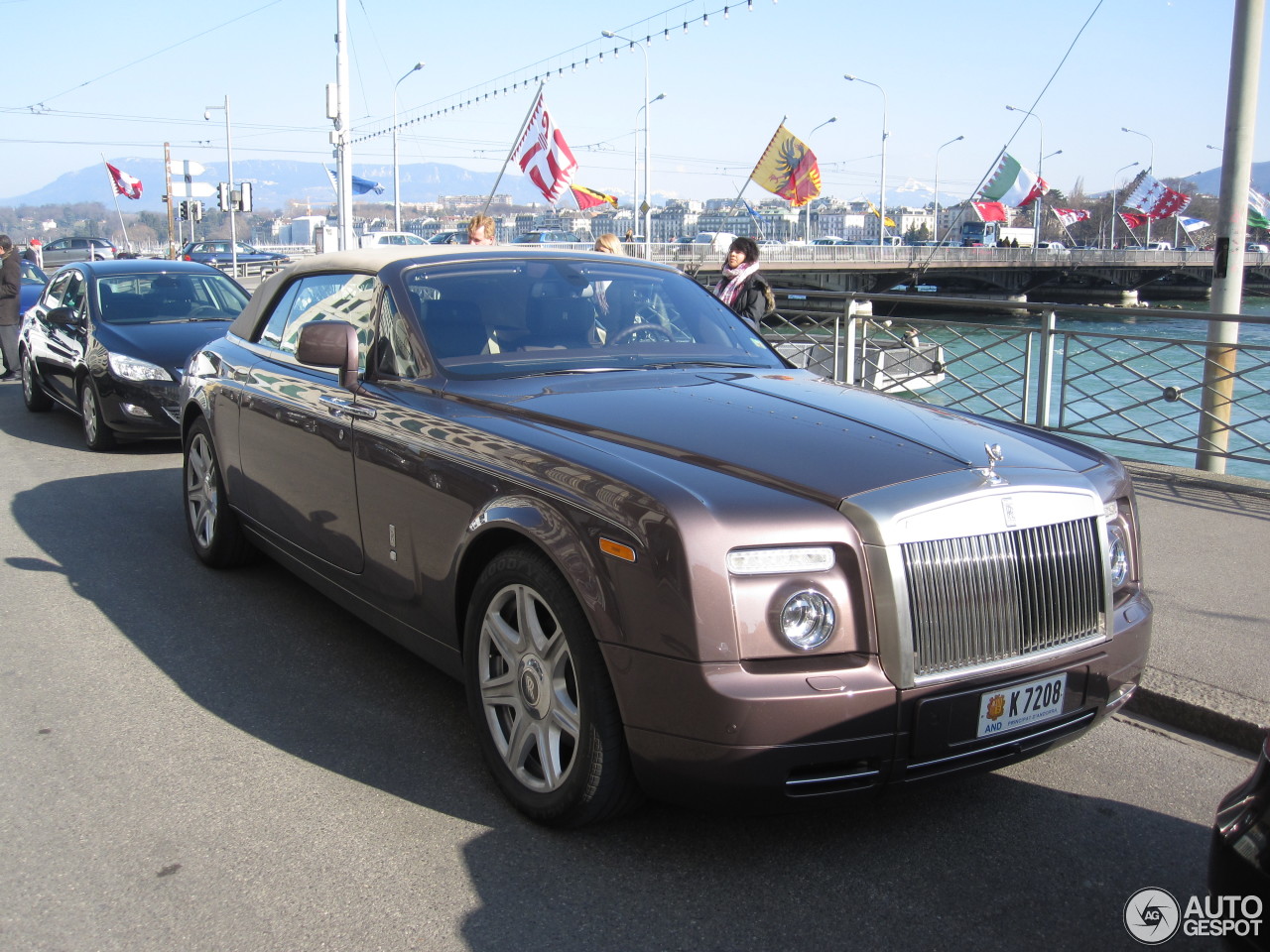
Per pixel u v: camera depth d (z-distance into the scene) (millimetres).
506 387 3576
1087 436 7871
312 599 5109
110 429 8516
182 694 4008
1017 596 2775
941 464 2881
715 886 2787
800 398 3533
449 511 3264
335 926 2600
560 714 2930
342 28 22828
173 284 9750
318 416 4062
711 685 2514
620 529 2666
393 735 3672
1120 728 3811
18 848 2945
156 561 5691
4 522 6492
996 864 2914
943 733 2678
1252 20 7137
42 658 4348
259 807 3168
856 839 3033
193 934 2568
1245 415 12094
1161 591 4855
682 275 4703
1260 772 2133
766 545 2570
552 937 2566
